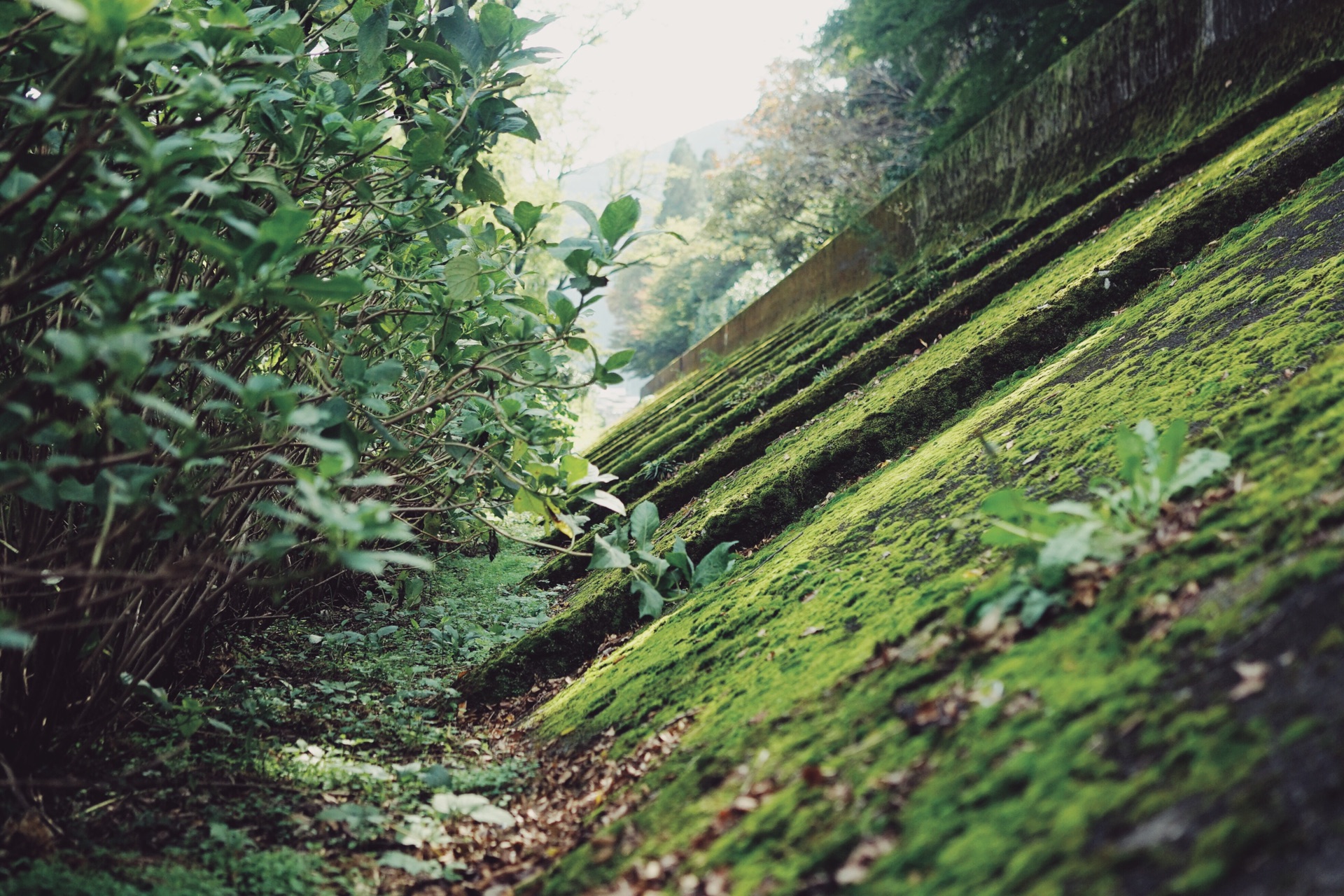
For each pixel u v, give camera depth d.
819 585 3.91
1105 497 2.72
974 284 8.25
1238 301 4.22
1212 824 1.56
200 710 3.67
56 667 3.18
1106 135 10.16
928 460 4.98
